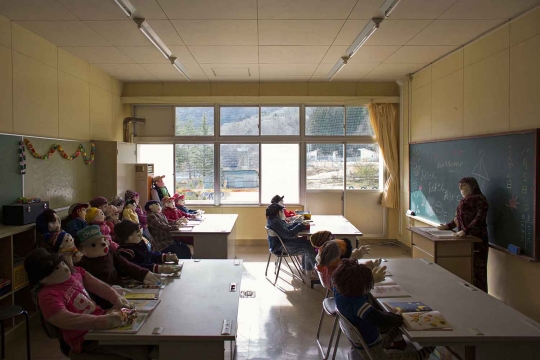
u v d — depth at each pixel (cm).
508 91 348
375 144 646
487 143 378
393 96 627
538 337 173
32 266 185
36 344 300
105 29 371
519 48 333
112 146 505
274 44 425
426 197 518
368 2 311
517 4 311
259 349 286
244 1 308
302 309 363
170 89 627
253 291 411
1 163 329
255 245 641
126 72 555
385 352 196
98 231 239
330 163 646
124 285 236
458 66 438
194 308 201
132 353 195
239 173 645
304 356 276
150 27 365
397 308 199
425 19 347
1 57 332
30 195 367
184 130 641
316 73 569
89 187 488
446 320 187
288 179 646
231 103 634
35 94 381
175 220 456
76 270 211
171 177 645
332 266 279
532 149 315
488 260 380
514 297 342
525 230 324
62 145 427
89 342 196
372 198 649
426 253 370
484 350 180
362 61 501
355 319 195
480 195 366
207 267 276
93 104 515
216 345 173
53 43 413
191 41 414
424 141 523
